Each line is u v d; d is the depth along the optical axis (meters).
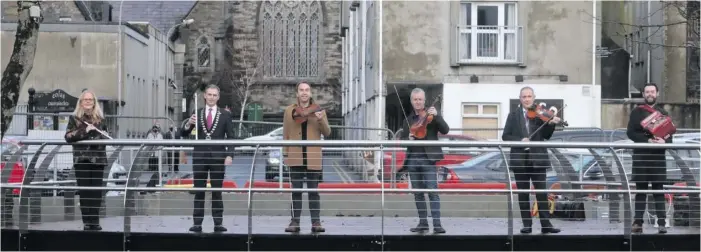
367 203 14.88
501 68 34.19
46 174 14.58
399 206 14.88
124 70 47.88
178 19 78.94
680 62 38.91
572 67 34.22
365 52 39.50
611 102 34.91
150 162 14.74
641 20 38.16
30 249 13.22
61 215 13.91
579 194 13.67
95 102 13.35
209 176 13.65
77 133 13.04
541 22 34.25
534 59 34.22
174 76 74.88
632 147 12.66
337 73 77.75
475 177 14.68
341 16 67.88
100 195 13.31
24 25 17.61
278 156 14.56
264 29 78.56
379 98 33.84
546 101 34.03
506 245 12.91
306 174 13.12
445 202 13.75
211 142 12.57
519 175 13.30
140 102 53.84
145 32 56.59
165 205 14.93
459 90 33.94
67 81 46.53
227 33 78.81
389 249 12.93
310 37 78.31
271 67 78.50
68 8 59.78
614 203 13.70
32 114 24.12
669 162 15.16
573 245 12.98
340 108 77.50
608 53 36.25
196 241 13.06
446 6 33.97
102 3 63.28
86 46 46.62
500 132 33.00
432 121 13.49
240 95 78.06
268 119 78.19
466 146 12.61
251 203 12.66
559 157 13.68
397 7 33.97
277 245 12.96
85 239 13.20
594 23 33.25
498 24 34.44
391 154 14.09
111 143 12.95
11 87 17.56
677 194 13.18
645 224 13.60
